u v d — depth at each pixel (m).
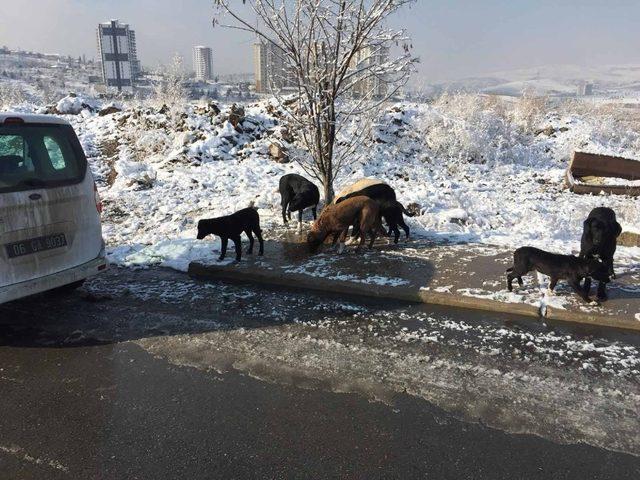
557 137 17.84
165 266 6.30
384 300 5.21
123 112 17.56
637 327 4.46
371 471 2.72
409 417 3.21
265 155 13.47
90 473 2.71
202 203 9.41
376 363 3.89
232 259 6.30
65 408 3.32
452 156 14.98
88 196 4.82
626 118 22.50
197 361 3.94
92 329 4.53
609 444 2.96
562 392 3.51
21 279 4.19
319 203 9.14
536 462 2.80
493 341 4.27
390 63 7.15
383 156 14.06
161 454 2.86
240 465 2.77
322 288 5.51
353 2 6.66
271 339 4.30
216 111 15.49
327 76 7.18
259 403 3.37
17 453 2.88
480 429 3.09
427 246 6.82
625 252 6.50
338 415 3.23
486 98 20.50
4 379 3.69
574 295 5.06
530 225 8.12
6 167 4.14
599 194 11.46
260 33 7.04
